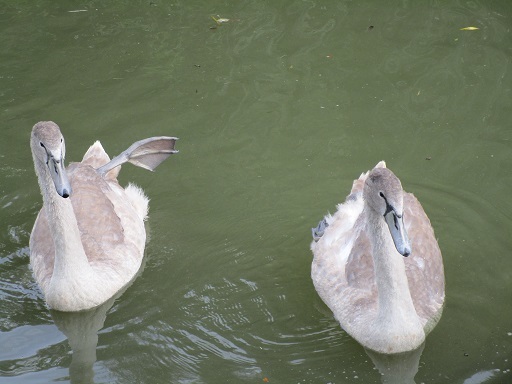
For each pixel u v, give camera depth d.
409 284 10.72
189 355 10.48
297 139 13.99
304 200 12.99
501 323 10.74
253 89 15.02
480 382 9.76
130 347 10.66
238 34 16.36
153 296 11.59
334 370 10.15
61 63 15.80
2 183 13.40
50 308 11.39
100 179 12.60
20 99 14.98
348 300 10.84
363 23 16.45
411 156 13.56
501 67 15.14
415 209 11.39
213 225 12.71
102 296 11.38
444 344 10.41
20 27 16.78
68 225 10.98
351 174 13.33
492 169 13.24
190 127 14.28
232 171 13.50
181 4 17.34
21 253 12.36
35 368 10.35
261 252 12.24
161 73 15.47
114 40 16.33
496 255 11.88
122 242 12.02
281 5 17.14
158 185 13.44
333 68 15.39
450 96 14.62
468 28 16.08
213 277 11.85
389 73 15.20
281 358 10.38
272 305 11.33
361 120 14.27
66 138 14.04
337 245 11.61
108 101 14.88
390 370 10.11
